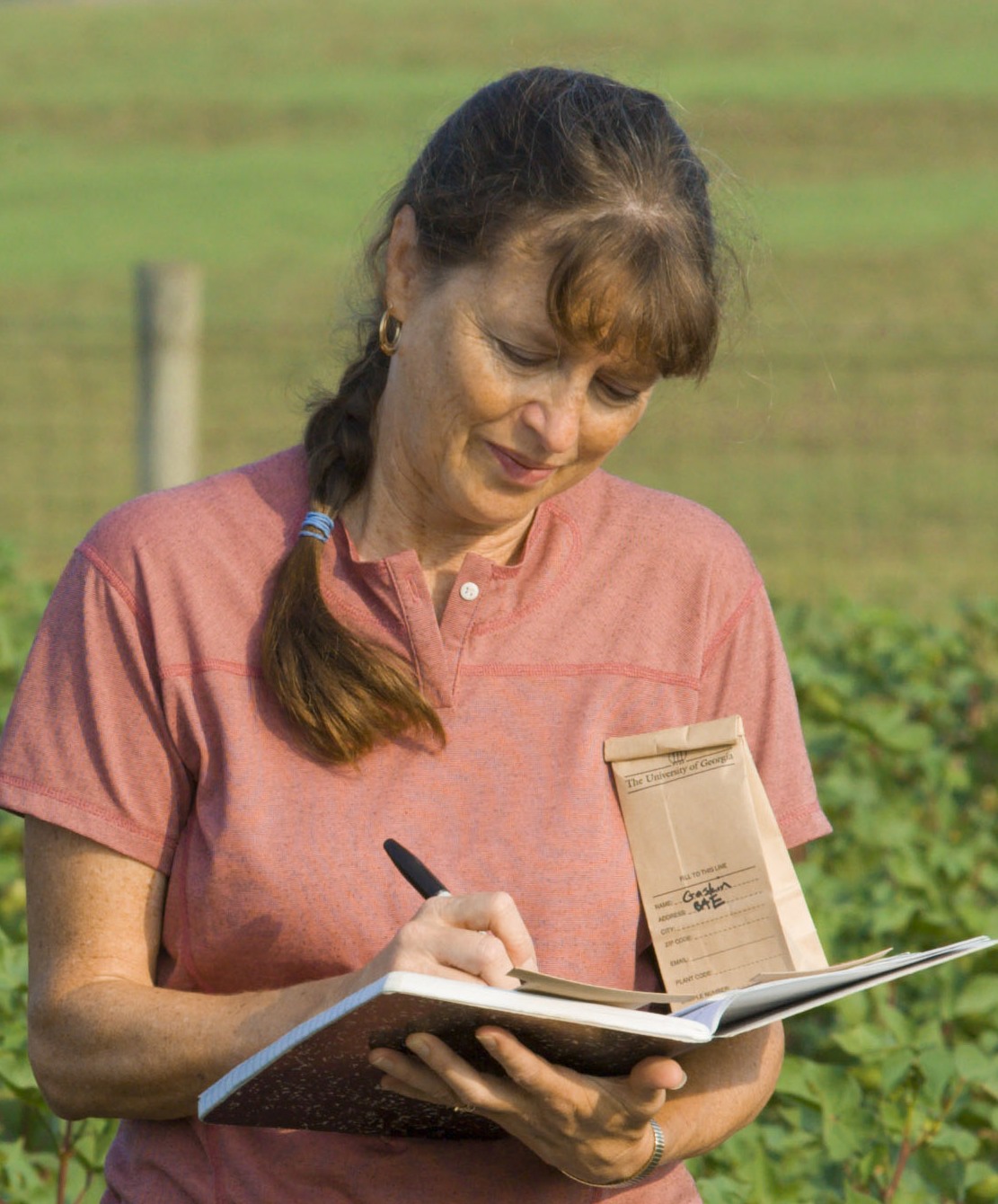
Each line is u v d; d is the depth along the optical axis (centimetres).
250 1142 521
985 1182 777
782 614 1576
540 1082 466
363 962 513
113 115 9081
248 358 4847
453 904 480
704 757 545
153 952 534
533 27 10625
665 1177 550
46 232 6856
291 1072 470
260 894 512
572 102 502
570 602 551
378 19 10962
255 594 537
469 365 498
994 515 3600
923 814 1271
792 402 4447
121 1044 509
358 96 9300
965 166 7644
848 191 7238
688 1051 522
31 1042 530
